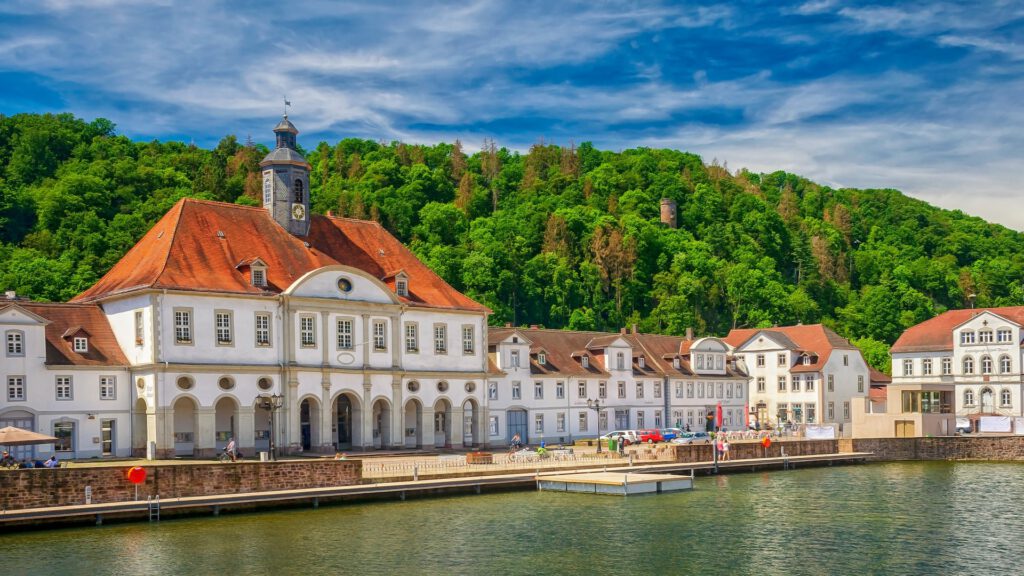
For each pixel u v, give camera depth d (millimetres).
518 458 87625
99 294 86500
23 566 51219
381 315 92750
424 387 95562
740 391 141750
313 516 65062
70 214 150750
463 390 98750
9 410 76188
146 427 81688
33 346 77875
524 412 110312
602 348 120875
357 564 52438
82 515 60688
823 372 138750
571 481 78000
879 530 62062
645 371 125938
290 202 93312
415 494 73125
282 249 91125
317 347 88250
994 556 54969
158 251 85125
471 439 100438
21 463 67875
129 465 65688
